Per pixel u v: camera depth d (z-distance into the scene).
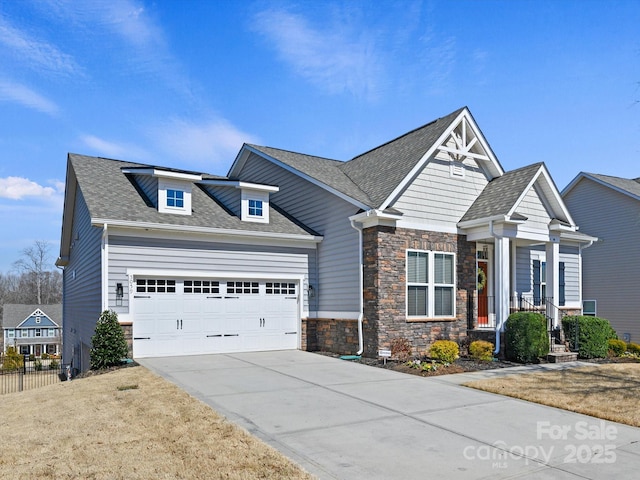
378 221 14.38
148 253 14.07
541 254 18.86
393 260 14.57
